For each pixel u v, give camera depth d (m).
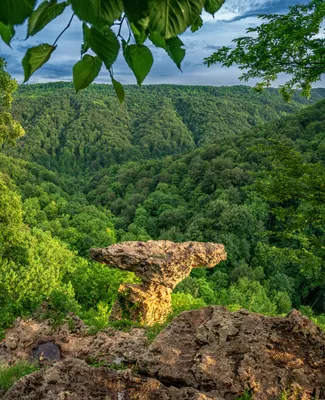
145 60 0.81
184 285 25.52
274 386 4.50
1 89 13.70
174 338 5.54
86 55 0.77
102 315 13.08
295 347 5.12
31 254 17.88
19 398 4.33
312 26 5.88
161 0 0.64
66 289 15.12
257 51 6.97
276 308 27.95
